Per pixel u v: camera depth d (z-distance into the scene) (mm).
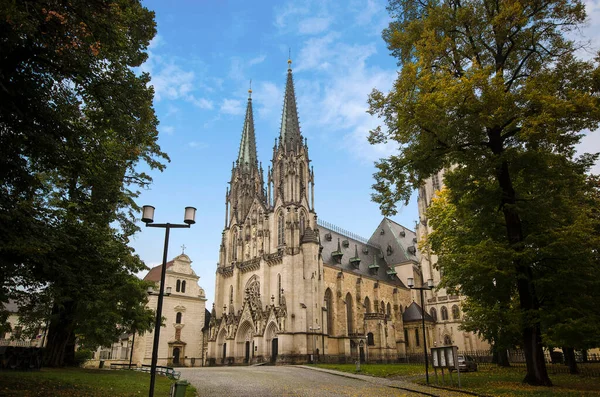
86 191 33188
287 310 83500
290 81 109938
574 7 30516
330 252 102625
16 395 22156
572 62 31062
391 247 124125
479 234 38438
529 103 29453
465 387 30578
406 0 37000
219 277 103812
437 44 32156
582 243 29953
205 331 107750
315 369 57469
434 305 109875
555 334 27703
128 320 48750
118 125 29047
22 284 29781
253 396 28047
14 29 20969
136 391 28562
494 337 41812
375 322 97875
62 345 45094
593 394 24594
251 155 116625
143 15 30281
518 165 31750
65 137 27297
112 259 35406
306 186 97812
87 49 24109
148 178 43062
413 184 34281
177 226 25172
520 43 32969
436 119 29938
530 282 30969
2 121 24344
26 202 25844
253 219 103125
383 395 28359
